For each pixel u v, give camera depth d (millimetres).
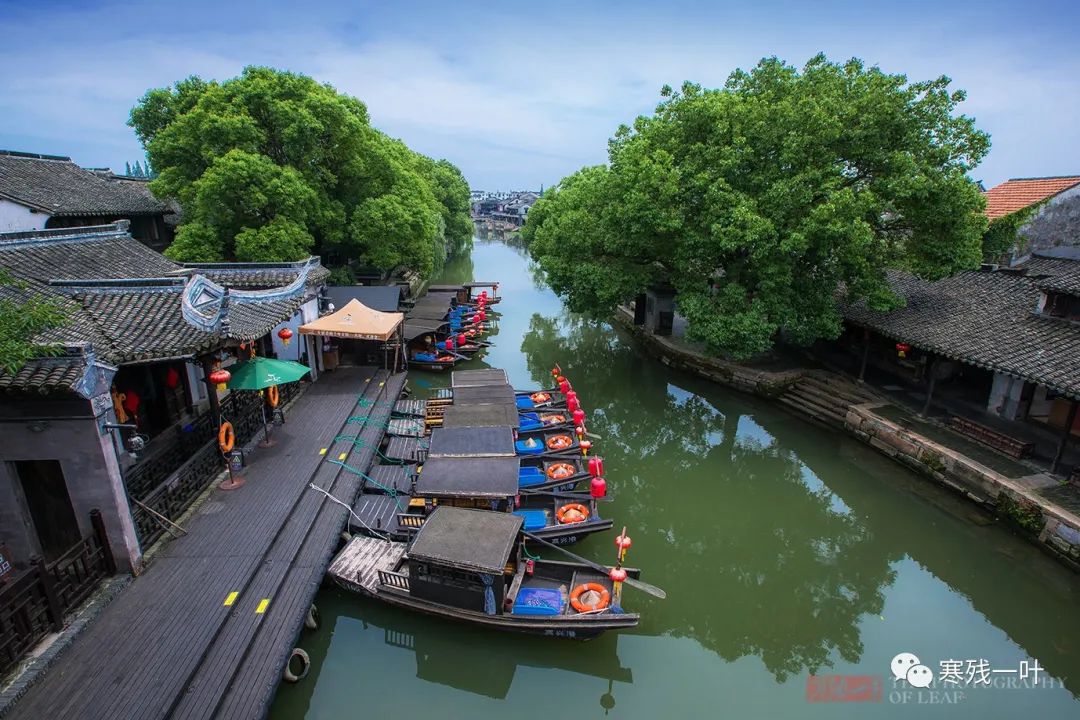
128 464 13539
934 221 19891
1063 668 11391
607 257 27922
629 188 23125
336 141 27859
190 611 9414
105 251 17156
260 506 12609
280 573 10641
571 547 14227
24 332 8305
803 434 21500
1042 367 15000
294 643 9375
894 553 15422
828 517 17234
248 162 23625
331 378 22125
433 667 11367
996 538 14812
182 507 12227
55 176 26719
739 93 22062
